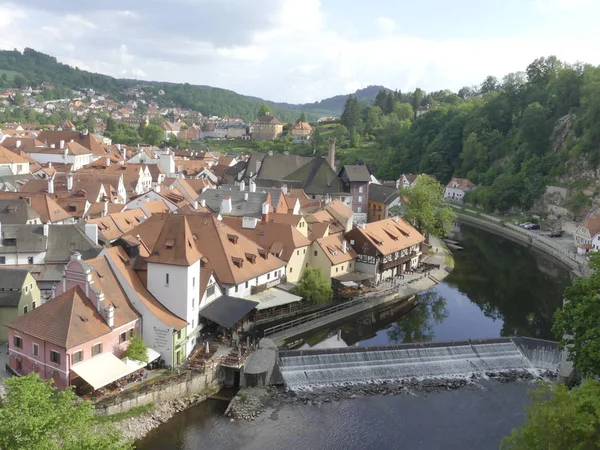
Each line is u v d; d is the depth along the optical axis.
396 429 63.78
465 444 61.59
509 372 79.25
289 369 73.69
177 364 69.38
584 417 39.03
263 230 101.50
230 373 70.50
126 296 68.88
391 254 115.94
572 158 198.62
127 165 172.50
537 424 41.12
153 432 59.59
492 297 116.19
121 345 65.56
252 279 88.44
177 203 130.75
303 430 62.41
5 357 67.38
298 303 94.25
